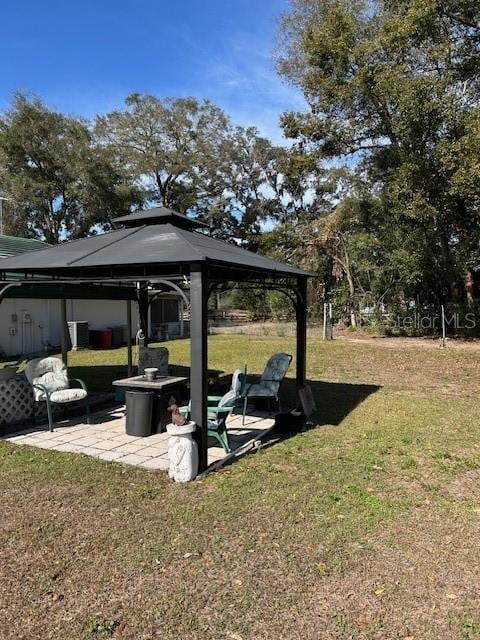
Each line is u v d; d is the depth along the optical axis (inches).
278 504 154.4
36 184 1157.7
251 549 127.0
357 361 512.7
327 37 689.6
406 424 258.4
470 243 725.3
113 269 216.8
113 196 1247.5
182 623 98.1
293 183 1304.1
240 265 199.9
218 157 1407.5
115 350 646.5
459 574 116.3
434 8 579.5
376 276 833.5
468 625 97.7
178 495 161.9
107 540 131.2
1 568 118.0
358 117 748.0
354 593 108.4
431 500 159.5
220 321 1144.2
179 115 1349.7
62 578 113.7
